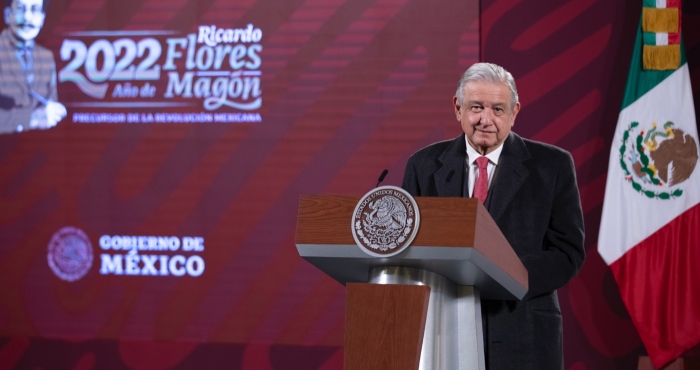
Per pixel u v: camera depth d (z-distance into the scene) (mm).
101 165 12477
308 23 12148
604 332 11797
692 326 11125
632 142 11344
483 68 5578
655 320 11211
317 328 12125
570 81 11914
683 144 11266
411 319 3928
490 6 11969
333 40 12109
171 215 12367
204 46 12312
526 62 11922
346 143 12055
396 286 3969
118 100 12438
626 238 11297
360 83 12055
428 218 3996
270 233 12203
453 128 11859
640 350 11742
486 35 11969
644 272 11258
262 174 12211
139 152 12406
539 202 5531
